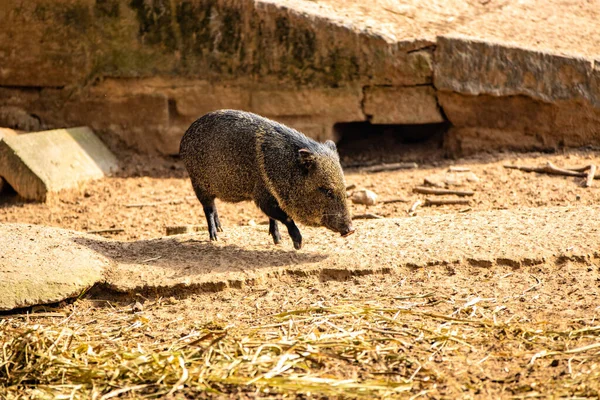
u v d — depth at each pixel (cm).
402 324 2167
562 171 3975
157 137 4722
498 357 1959
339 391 1792
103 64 4712
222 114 2803
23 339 2077
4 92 4866
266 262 2656
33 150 4150
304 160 2562
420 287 2447
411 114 4534
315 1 4747
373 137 4938
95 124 4772
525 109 4462
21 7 4738
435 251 2670
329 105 4556
